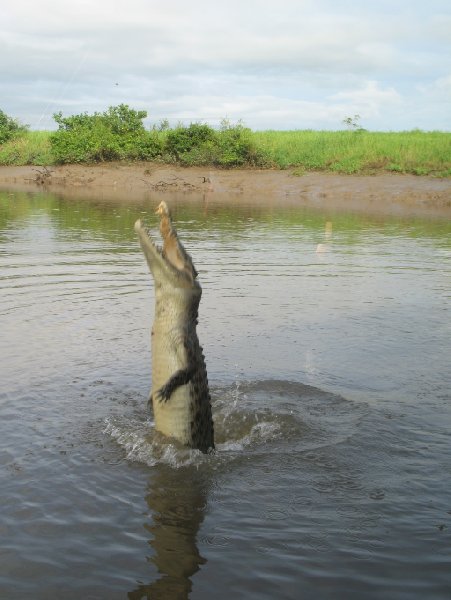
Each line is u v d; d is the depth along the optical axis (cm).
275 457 543
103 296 1055
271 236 1738
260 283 1174
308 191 3008
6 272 1219
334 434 586
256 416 616
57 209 2330
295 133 3875
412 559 407
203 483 499
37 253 1424
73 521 442
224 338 851
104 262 1329
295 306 1018
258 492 488
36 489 479
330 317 957
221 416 616
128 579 385
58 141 3828
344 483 502
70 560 401
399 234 1794
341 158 3284
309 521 449
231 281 1188
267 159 3444
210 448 561
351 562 403
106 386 675
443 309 1007
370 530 439
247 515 456
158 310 549
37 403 629
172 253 552
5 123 4481
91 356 765
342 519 452
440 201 2675
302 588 378
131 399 645
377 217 2181
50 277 1183
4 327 873
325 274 1257
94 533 429
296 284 1173
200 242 1620
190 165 3562
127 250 1480
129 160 3747
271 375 722
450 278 1230
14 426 579
